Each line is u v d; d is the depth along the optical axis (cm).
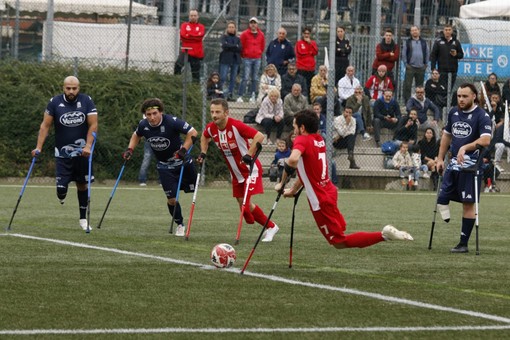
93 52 5797
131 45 5841
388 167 5256
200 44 5422
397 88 5497
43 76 5300
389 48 5434
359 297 1770
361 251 2498
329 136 5050
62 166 2877
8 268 2041
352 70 5328
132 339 1409
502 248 2648
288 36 6056
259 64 5509
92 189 4700
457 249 2530
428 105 5338
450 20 6197
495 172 5297
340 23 6003
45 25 5628
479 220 3581
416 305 1702
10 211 3484
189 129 2742
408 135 5247
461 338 1455
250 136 2611
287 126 5175
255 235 2844
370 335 1461
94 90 5275
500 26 6097
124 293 1766
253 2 6156
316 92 5369
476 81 5862
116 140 5125
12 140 5156
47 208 3634
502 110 5303
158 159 2800
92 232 2822
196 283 1888
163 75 5425
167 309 1625
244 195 2619
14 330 1449
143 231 2894
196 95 5381
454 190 2528
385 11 6116
